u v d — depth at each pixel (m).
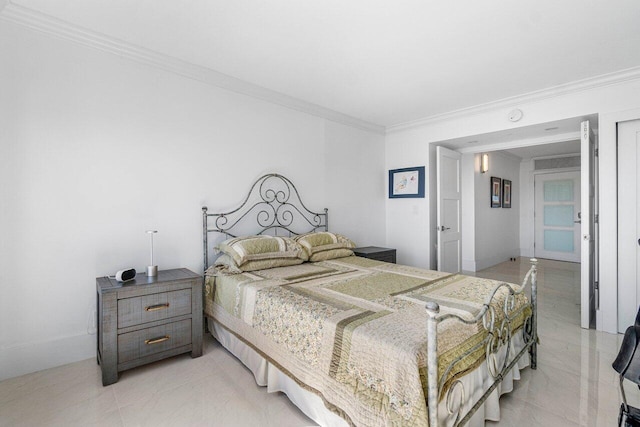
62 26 2.06
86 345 2.24
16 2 1.87
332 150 3.93
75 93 2.18
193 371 2.11
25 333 2.03
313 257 3.03
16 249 1.99
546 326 2.93
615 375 2.05
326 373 1.44
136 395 1.83
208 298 2.58
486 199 5.76
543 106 3.18
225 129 2.95
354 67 2.67
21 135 1.99
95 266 2.27
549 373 2.08
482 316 1.47
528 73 2.75
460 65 2.62
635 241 2.68
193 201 2.75
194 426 1.58
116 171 2.35
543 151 6.05
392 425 1.15
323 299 1.82
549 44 2.28
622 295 2.74
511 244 6.69
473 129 3.73
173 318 2.19
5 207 1.95
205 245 2.80
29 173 2.02
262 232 3.24
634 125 2.69
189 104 2.72
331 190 3.92
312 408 1.57
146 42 2.29
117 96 2.35
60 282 2.14
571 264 6.00
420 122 4.16
